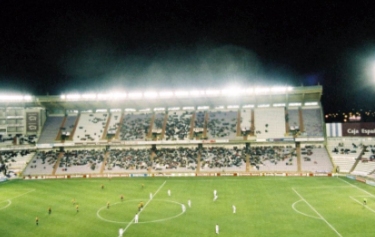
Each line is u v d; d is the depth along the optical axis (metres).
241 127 97.00
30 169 91.94
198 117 102.50
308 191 63.22
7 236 40.88
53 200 59.97
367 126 89.06
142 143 96.75
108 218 47.38
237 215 47.47
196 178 81.50
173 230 41.31
